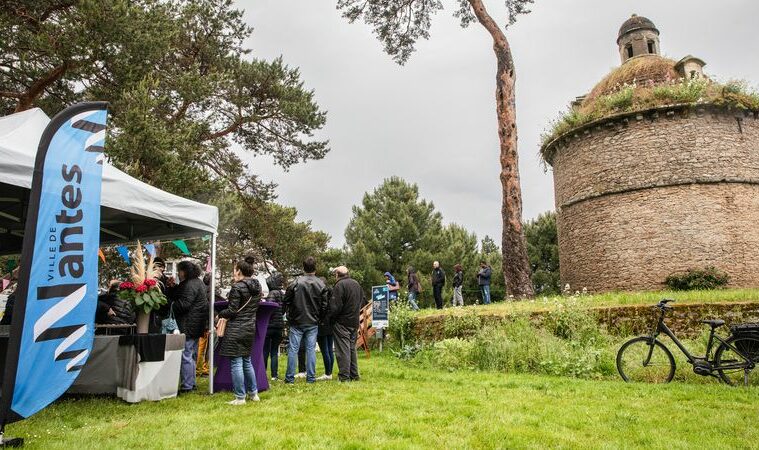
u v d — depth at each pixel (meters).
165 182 13.66
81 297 4.60
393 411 5.64
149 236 8.83
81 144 4.81
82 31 12.14
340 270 8.29
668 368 7.79
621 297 12.76
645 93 21.17
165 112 16.12
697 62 22.83
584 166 22.05
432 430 4.82
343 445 4.26
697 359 7.60
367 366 10.43
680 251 19.47
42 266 4.36
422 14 21.11
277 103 18.92
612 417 5.41
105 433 4.66
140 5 14.94
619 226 20.70
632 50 26.02
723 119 20.20
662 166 20.14
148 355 6.42
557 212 24.12
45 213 4.44
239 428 4.82
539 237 34.84
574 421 5.21
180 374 7.22
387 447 4.21
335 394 6.74
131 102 13.35
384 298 13.01
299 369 9.26
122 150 12.97
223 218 16.66
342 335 8.10
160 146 13.52
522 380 8.06
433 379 8.34
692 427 5.00
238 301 6.18
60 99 14.29
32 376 4.22
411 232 31.25
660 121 20.44
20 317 4.19
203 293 7.34
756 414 5.53
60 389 4.37
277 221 25.00
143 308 6.66
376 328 13.64
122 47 13.30
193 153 15.12
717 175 19.72
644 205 20.30
